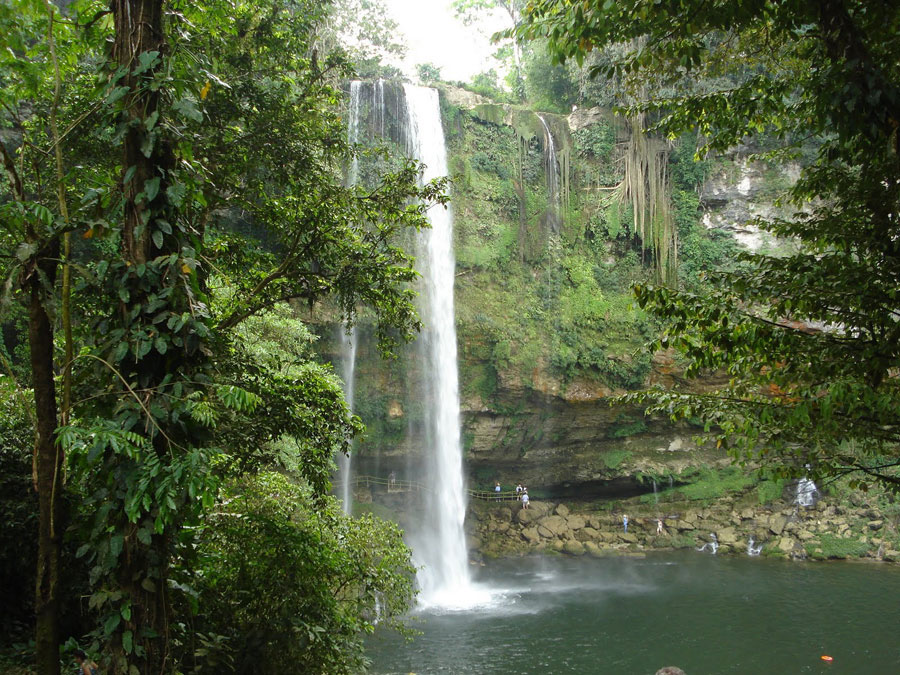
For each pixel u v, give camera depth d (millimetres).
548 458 34344
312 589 9008
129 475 4727
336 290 10242
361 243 10555
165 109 5191
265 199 10352
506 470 34719
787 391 7551
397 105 31688
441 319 31781
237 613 8688
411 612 21078
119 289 4961
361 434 10203
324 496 10109
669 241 34906
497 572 27516
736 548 30125
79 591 7672
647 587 23953
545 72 37719
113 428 4605
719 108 8633
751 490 32781
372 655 16531
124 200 5117
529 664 16016
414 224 10680
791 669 15500
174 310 5137
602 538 32156
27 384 15102
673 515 33125
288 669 8312
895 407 5656
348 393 29297
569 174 35781
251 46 9875
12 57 6383
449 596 23422
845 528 29641
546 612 20906
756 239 35000
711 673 15375
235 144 9531
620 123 35781
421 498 31438
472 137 34438
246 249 10406
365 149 11258
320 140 10359
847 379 6219
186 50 5500
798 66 8945
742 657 16344
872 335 6531
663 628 18844
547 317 33562
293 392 9328
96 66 5402
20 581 8383
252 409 5070
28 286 4996
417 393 31109
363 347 30266
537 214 34625
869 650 16625
